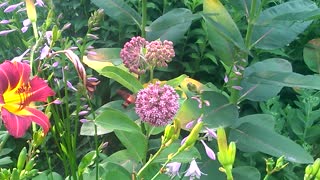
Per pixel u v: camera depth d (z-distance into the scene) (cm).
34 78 48
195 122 66
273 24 78
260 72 75
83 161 51
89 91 54
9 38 100
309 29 116
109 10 79
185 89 73
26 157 50
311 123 95
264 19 78
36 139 49
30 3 55
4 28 99
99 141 104
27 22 58
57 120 54
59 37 53
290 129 100
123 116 54
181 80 62
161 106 50
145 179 57
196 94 66
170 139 47
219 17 76
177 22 75
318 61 109
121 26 106
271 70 79
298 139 100
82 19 109
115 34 109
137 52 61
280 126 95
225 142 41
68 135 53
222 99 73
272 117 87
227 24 76
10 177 46
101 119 54
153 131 58
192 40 109
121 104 72
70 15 110
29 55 61
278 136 77
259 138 76
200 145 78
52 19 58
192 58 109
